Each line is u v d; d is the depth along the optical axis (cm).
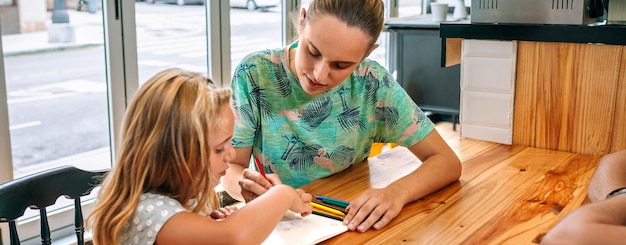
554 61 172
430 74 420
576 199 135
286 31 346
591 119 170
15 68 242
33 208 119
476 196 138
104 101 256
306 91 138
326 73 128
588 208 64
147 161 102
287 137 153
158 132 101
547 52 173
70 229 240
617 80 164
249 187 125
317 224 120
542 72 175
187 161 101
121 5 248
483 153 174
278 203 111
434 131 156
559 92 174
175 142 101
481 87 185
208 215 117
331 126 154
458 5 426
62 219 237
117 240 102
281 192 114
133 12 254
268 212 108
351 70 132
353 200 127
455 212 128
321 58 127
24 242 226
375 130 160
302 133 153
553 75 173
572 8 166
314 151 155
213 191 120
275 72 148
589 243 59
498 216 126
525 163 163
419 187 135
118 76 253
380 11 128
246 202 128
